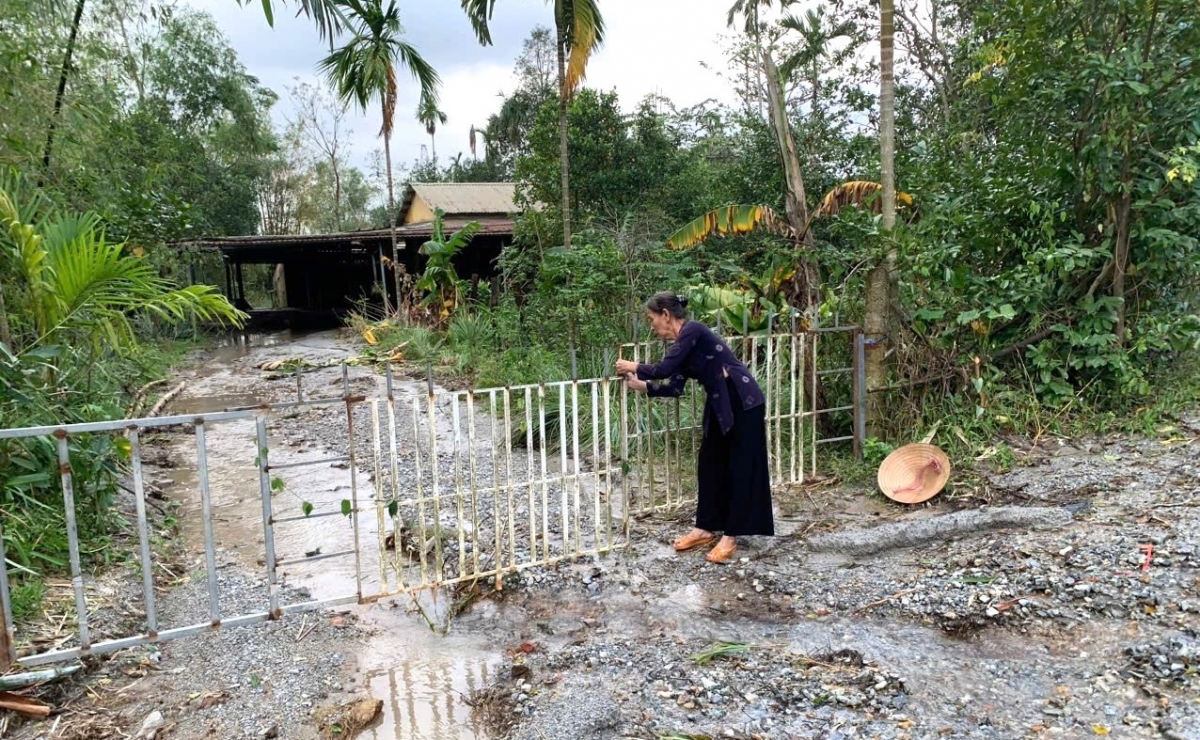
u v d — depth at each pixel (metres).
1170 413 5.41
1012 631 3.10
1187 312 5.98
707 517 4.06
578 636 3.31
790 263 6.29
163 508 5.21
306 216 38.66
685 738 2.46
